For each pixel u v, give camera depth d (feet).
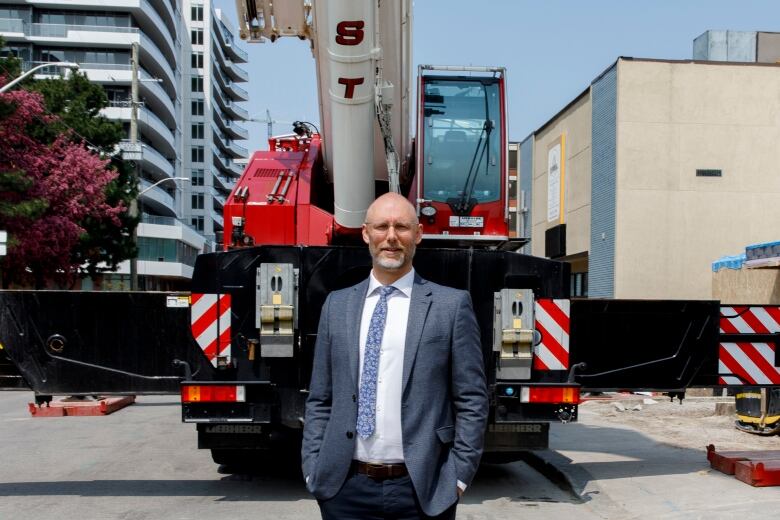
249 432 18.62
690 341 20.92
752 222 74.13
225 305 18.47
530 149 105.50
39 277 93.81
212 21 291.79
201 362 18.72
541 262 18.86
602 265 77.30
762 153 74.18
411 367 9.29
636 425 31.76
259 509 18.63
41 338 18.97
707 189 74.02
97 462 25.05
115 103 194.80
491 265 18.74
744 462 20.51
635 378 20.74
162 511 18.44
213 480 22.08
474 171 25.80
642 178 73.72
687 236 73.92
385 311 9.61
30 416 38.42
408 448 9.14
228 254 18.54
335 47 19.04
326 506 9.47
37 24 192.65
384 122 21.29
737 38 92.53
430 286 9.83
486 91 26.32
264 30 22.13
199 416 18.11
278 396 18.45
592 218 80.59
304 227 25.36
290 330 18.03
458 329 9.53
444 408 9.45
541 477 22.80
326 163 26.20
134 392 18.94
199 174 279.90
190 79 278.46
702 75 73.97
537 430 19.15
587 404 39.52
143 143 202.49
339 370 9.57
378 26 19.63
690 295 73.77
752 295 46.29
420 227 10.02
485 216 25.75
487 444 19.17
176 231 199.21
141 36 199.11
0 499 19.70
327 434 9.48
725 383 21.03
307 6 21.50
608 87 76.33
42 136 86.43
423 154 25.68
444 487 9.21
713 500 18.38
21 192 78.28
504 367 18.51
